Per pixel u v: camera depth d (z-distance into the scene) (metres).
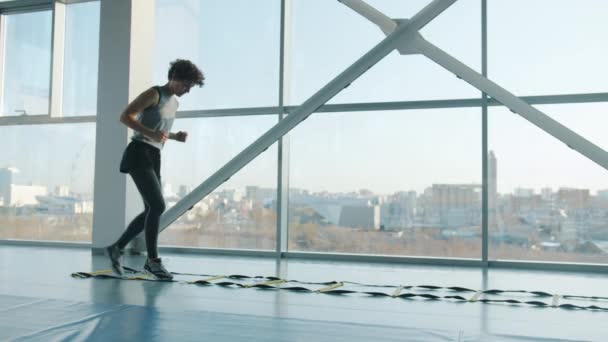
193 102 5.90
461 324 2.20
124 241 3.67
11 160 6.57
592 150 3.90
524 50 4.95
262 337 1.90
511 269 4.66
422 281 3.64
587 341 1.93
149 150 3.57
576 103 4.79
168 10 6.05
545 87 4.90
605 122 4.73
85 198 6.27
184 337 1.88
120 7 5.50
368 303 2.69
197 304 2.55
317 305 2.60
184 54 5.97
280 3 5.66
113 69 5.49
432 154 5.16
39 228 6.45
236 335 1.92
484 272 4.32
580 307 2.65
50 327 1.99
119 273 3.62
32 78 6.55
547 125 4.01
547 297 3.02
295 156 5.55
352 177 5.39
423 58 5.20
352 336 1.94
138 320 2.13
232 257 5.31
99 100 5.54
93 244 5.43
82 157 6.30
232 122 5.77
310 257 5.34
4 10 6.75
